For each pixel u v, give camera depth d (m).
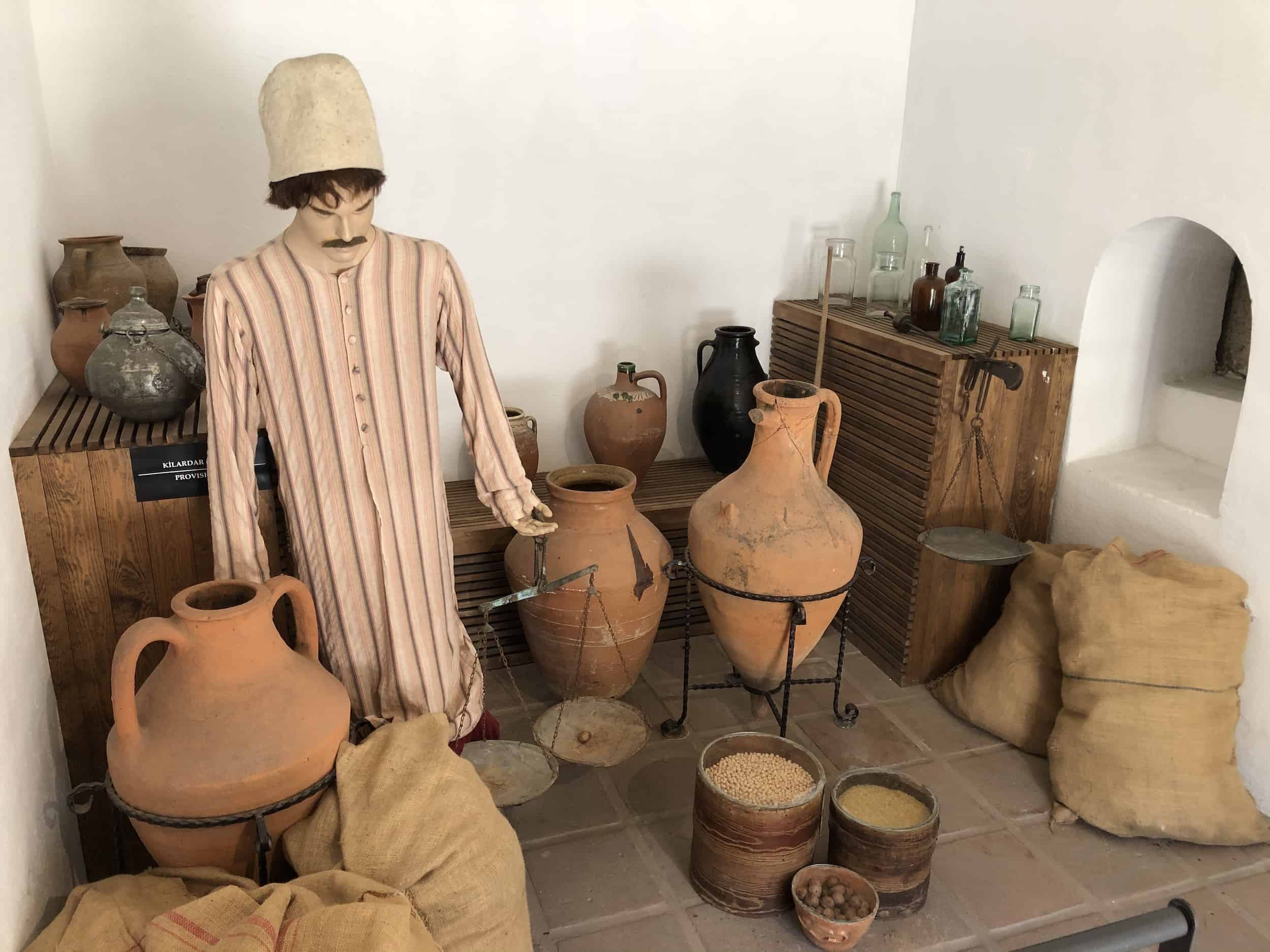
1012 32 2.73
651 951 1.84
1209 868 2.09
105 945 1.33
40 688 1.72
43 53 2.30
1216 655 2.13
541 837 2.14
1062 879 2.05
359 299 1.72
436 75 2.64
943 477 2.56
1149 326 2.65
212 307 1.67
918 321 2.76
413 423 1.83
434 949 1.40
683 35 2.86
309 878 1.45
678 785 2.33
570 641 2.40
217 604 1.67
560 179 2.85
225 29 2.43
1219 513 2.26
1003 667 2.50
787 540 2.19
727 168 3.04
